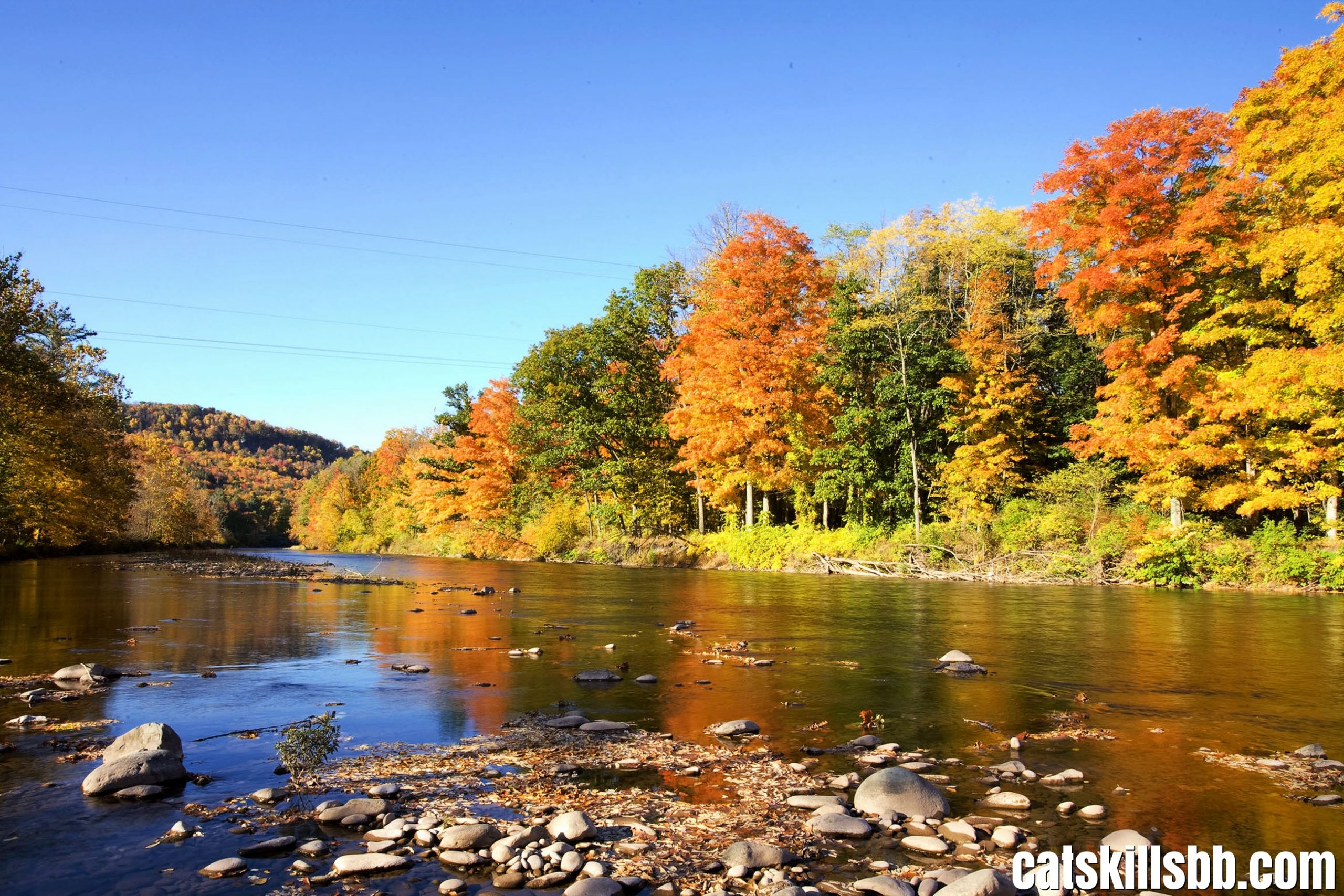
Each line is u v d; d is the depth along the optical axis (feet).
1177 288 99.76
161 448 259.80
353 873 17.22
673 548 148.77
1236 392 90.68
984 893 15.84
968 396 132.67
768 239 132.57
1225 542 95.61
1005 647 49.67
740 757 26.37
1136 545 103.04
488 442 202.90
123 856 18.04
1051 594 86.33
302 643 50.42
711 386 129.39
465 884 16.76
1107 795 22.94
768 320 129.08
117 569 122.11
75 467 151.64
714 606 74.18
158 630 54.80
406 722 30.68
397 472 318.86
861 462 132.26
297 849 18.71
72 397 141.28
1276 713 32.89
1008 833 19.40
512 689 36.94
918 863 18.21
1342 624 60.34
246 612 67.82
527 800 22.11
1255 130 90.48
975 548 114.42
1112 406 101.14
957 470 126.41
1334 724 31.22
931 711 33.01
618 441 163.94
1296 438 88.89
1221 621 62.03
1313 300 86.12
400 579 109.19
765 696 35.65
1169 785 23.81
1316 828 20.42
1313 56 86.28
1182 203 98.37
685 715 32.14
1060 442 141.49
